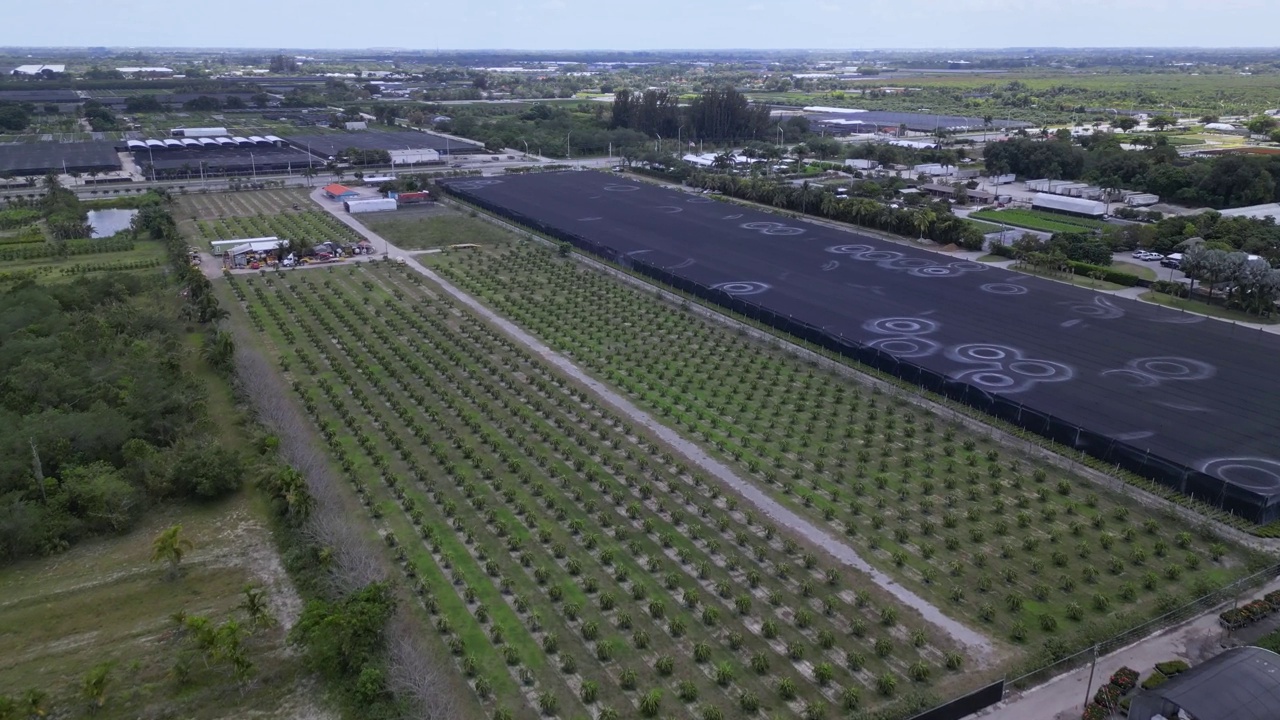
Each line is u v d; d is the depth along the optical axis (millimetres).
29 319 89875
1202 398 70750
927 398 75750
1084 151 184500
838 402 76250
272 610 49406
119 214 161375
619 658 44906
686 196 169375
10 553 54500
